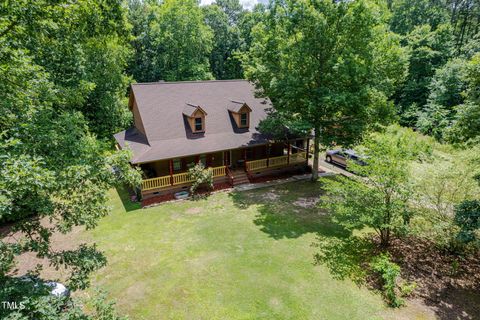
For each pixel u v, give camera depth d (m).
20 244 7.29
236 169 22.44
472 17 49.41
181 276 11.15
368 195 12.34
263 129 20.81
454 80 29.00
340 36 17.83
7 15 8.36
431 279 10.98
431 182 11.30
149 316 9.25
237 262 12.02
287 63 19.19
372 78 17.48
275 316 9.24
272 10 18.77
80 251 8.64
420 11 48.47
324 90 17.47
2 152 6.89
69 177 8.12
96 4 14.22
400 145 12.01
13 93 9.00
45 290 6.67
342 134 18.91
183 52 36.66
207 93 23.33
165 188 18.83
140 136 20.73
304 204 17.75
